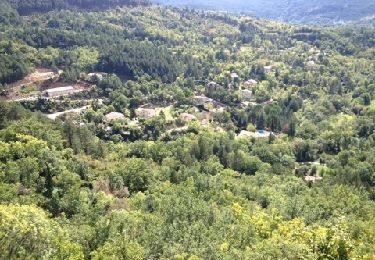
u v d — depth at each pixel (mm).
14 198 84562
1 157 107188
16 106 151750
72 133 144250
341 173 155750
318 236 54156
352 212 113812
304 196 121812
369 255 54969
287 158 177000
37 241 59906
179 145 168000
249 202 113062
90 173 117500
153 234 74125
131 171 122312
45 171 103562
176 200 96562
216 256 67812
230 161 163750
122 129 187125
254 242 74750
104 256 63156
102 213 88562
